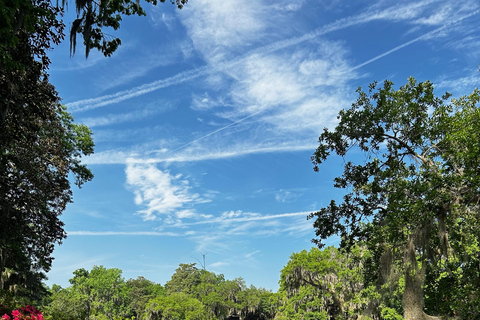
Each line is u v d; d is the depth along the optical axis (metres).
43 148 15.81
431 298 12.78
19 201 15.18
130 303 96.12
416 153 12.66
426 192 11.40
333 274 46.41
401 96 12.73
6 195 14.79
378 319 32.50
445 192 11.12
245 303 94.62
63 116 21.84
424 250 11.58
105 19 10.49
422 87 12.67
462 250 12.29
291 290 55.72
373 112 13.04
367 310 15.54
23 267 22.55
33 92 12.26
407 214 11.23
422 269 11.52
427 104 12.74
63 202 18.30
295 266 51.69
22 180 15.48
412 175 12.45
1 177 14.06
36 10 8.41
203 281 110.81
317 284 49.66
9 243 18.23
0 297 9.20
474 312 11.88
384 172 12.29
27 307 8.80
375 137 12.73
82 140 22.31
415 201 11.73
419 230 11.62
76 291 87.06
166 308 76.31
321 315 50.91
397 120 12.69
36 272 23.69
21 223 15.63
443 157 11.45
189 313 76.94
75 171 21.73
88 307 76.81
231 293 95.81
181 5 11.46
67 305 68.81
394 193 12.00
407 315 11.38
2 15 7.14
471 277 12.19
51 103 14.56
